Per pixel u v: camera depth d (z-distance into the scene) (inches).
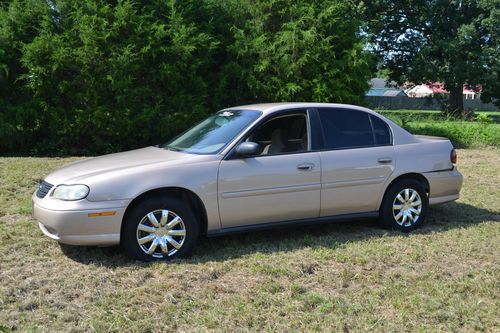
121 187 190.7
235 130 217.8
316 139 226.8
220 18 519.2
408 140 249.3
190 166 201.6
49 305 159.3
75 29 448.8
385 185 238.7
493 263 202.2
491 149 610.5
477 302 165.2
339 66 507.5
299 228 249.9
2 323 146.7
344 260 200.5
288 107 226.5
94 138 462.0
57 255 204.2
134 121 456.8
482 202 315.6
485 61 1153.4
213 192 202.5
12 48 455.5
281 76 502.6
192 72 478.9
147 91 464.8
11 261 197.0
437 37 1232.2
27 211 264.2
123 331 143.9
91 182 189.9
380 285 178.4
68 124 452.8
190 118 473.4
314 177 221.0
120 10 448.1
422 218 249.1
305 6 518.3
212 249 215.6
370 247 216.1
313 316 153.4
